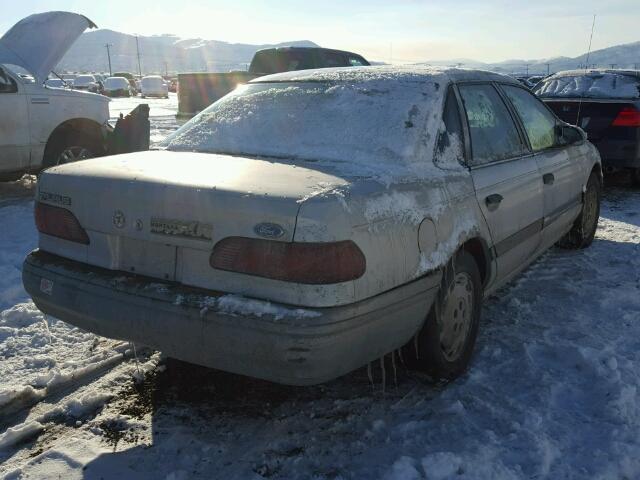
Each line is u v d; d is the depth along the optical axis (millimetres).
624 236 6441
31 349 3816
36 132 7633
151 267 2746
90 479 2635
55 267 2996
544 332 4023
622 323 4195
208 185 2615
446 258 2994
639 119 8102
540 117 4715
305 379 2480
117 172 2898
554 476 2613
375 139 3191
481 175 3502
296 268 2404
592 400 3215
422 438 2900
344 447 2857
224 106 3852
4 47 8531
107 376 3488
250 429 3000
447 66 3939
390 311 2680
